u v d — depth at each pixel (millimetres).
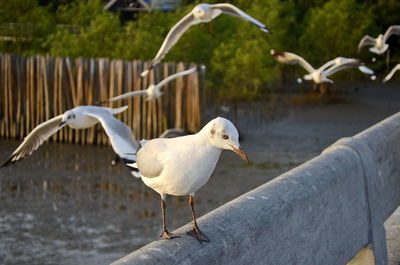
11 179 20656
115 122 5430
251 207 3156
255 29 37000
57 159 23734
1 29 35750
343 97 38469
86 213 16859
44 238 14789
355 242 4137
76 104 27094
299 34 44344
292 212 3355
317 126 30375
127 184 20094
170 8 44469
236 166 22578
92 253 13875
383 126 5102
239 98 34625
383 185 4699
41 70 27625
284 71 41844
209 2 36344
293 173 3686
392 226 6000
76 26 37031
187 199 18297
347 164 4145
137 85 26250
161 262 2605
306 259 3475
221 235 2896
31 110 27781
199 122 25938
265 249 3117
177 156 3082
